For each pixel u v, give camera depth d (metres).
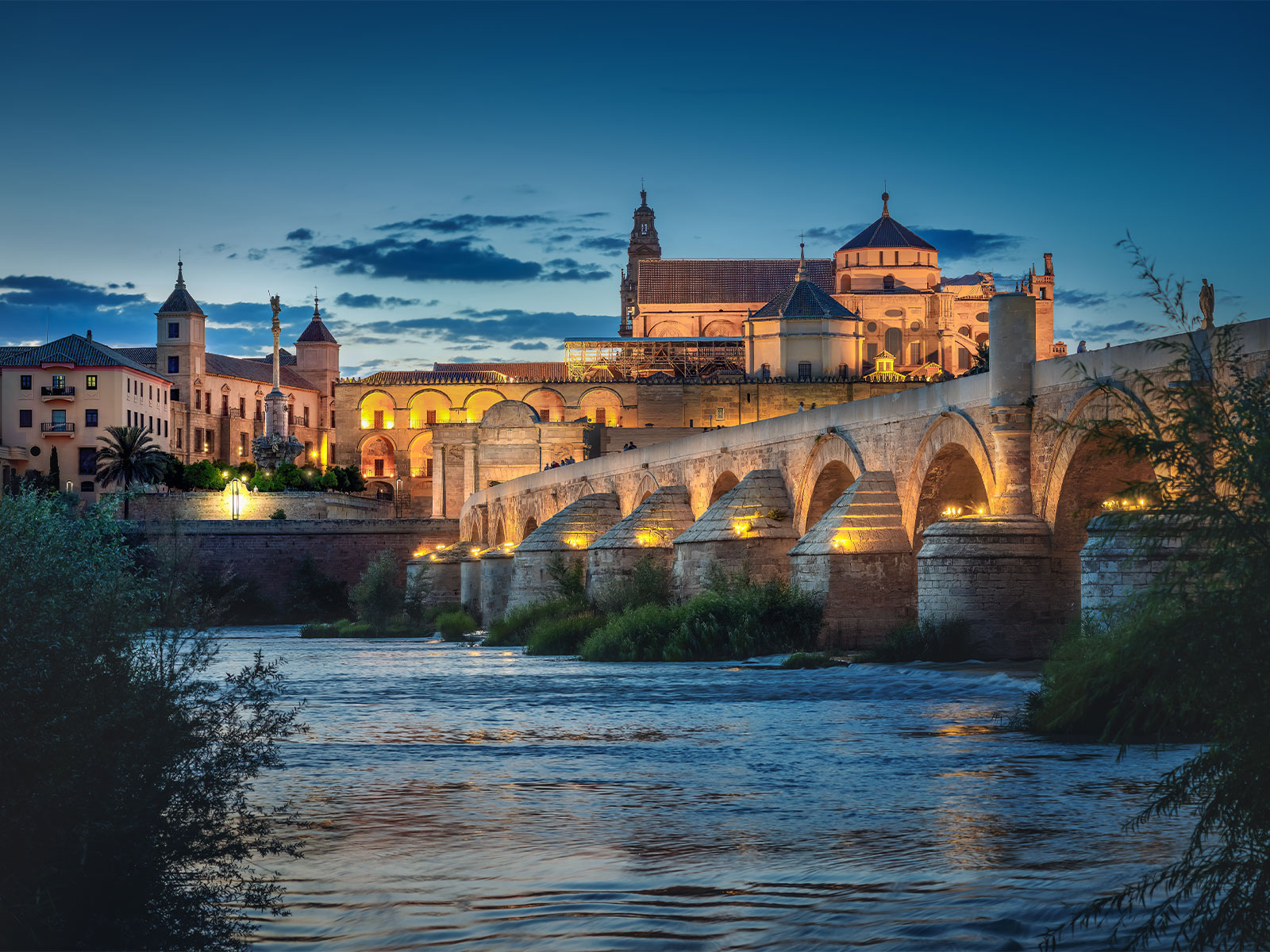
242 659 54.94
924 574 40.03
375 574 92.56
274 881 14.06
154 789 12.37
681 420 152.38
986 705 30.41
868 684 35.78
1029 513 39.72
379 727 28.83
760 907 13.05
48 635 11.99
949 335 166.12
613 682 39.62
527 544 75.06
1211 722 10.90
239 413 187.75
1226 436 11.05
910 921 12.43
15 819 11.18
